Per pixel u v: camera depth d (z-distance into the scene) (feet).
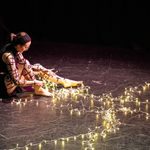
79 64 29.07
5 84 23.54
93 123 21.27
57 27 38.32
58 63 29.09
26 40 22.98
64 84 24.88
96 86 25.30
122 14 38.40
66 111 22.34
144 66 29.27
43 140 19.84
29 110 22.31
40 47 33.04
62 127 20.89
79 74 27.12
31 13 38.63
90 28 38.32
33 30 37.99
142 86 25.54
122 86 25.44
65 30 38.17
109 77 26.78
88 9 38.63
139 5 38.14
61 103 23.13
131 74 27.48
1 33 30.66
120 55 31.76
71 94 24.14
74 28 38.32
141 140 20.06
